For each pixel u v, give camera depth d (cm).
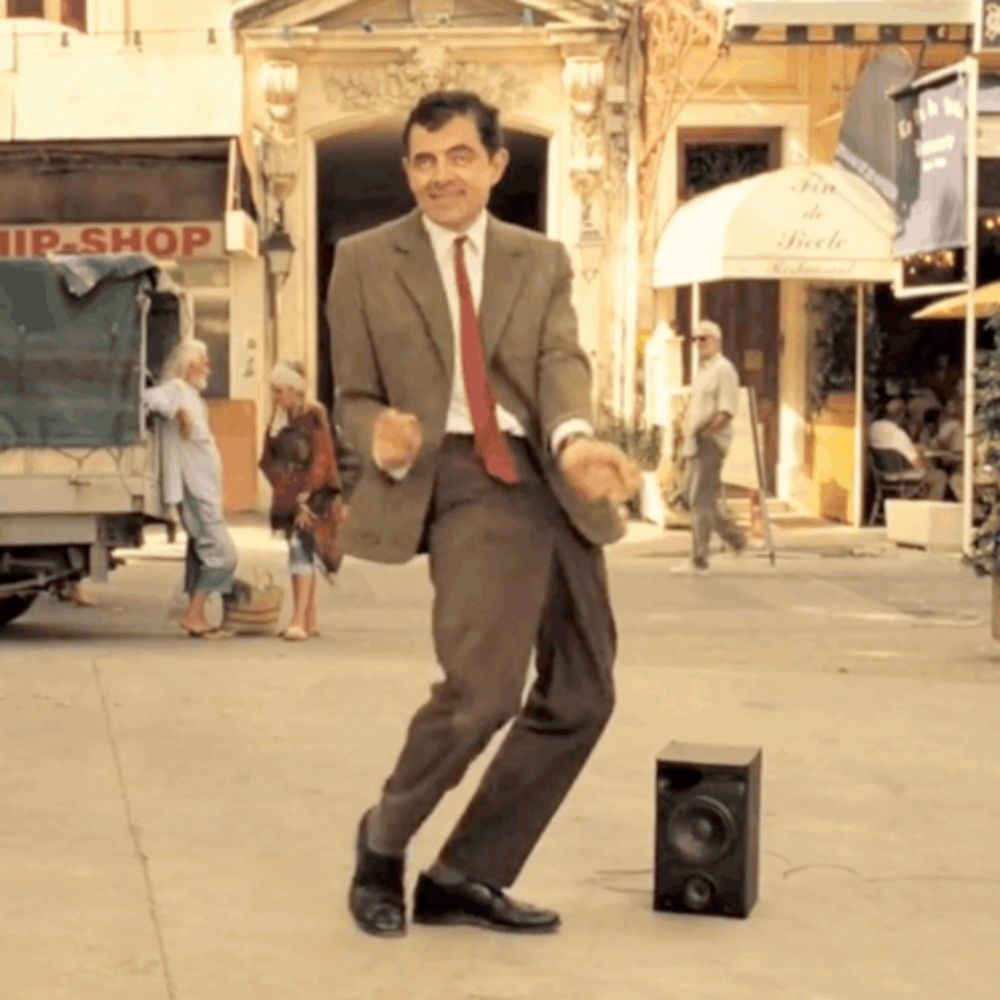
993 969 712
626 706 1273
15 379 1759
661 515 3006
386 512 698
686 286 3216
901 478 3031
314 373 3303
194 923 748
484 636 681
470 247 703
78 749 1097
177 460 1791
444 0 3256
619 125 3275
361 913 732
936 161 2584
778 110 3228
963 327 3175
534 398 702
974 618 2053
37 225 3175
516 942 727
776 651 1728
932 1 2631
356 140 3428
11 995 660
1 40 3162
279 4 3222
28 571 1811
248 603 1823
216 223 3164
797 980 691
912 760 1103
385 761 1073
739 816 766
